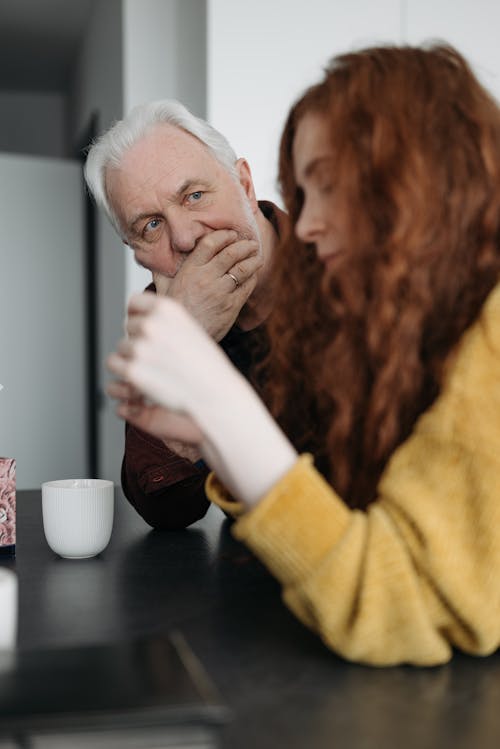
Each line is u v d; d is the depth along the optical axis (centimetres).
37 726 50
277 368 103
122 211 148
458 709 61
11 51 488
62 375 424
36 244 418
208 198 145
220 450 66
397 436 77
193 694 54
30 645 74
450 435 67
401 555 65
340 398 83
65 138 581
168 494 120
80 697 54
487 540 65
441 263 73
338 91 75
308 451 104
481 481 65
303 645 74
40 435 421
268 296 151
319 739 56
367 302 76
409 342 74
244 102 265
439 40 79
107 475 390
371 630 66
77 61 491
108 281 374
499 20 283
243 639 76
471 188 73
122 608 85
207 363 64
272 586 92
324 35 270
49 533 105
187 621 81
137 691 55
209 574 97
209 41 262
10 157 412
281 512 66
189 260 143
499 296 70
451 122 73
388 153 72
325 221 77
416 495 66
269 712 61
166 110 144
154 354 63
